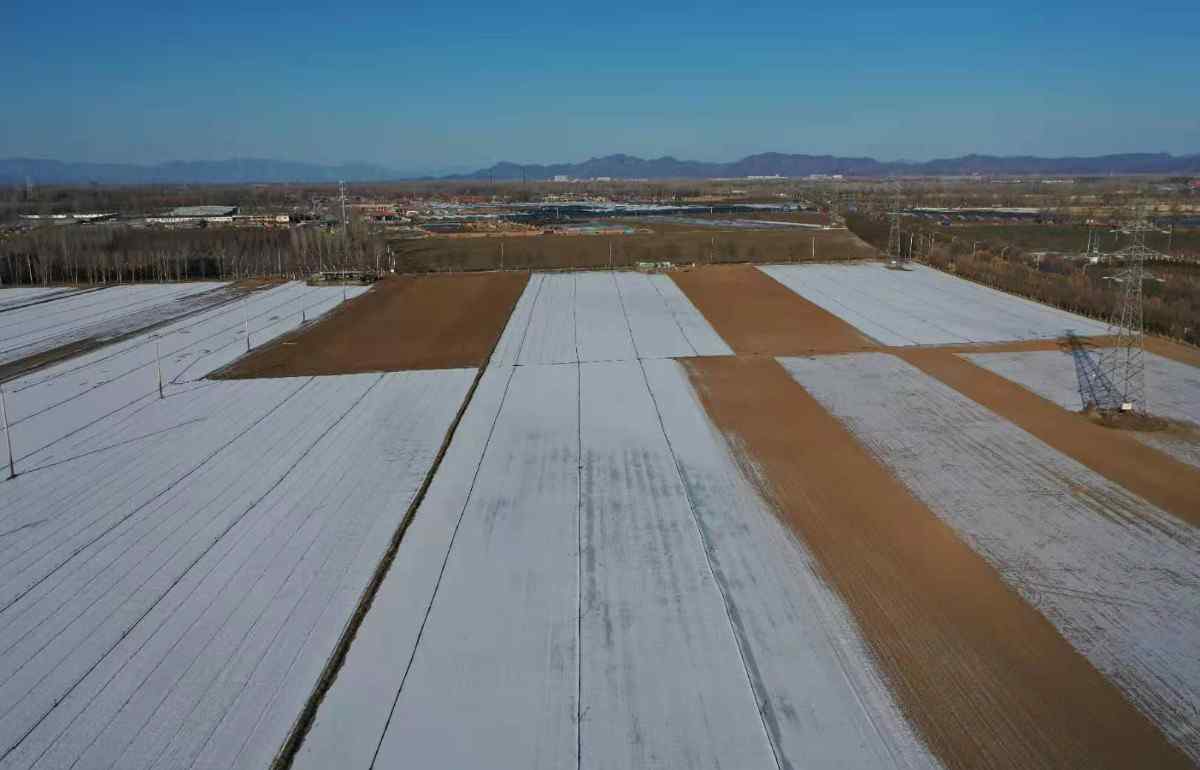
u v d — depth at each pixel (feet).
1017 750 52.19
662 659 61.93
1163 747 52.21
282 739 53.88
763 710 56.24
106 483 96.68
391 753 52.49
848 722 54.95
